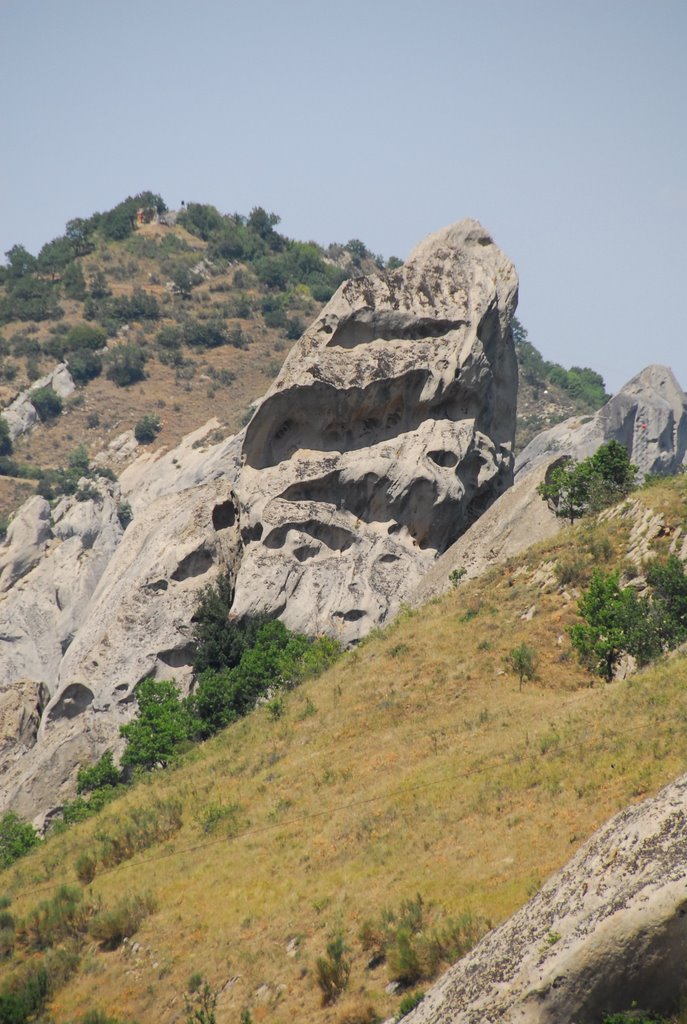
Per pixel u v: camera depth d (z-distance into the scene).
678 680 109.25
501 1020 59.62
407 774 114.69
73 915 111.62
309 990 85.19
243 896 103.25
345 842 105.12
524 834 91.38
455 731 124.06
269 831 115.25
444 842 96.56
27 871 132.50
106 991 98.88
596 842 64.94
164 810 129.25
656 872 60.25
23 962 108.38
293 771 128.75
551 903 63.41
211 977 93.69
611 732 103.12
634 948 58.91
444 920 82.88
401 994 78.50
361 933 86.19
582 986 59.22
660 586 133.62
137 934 104.88
